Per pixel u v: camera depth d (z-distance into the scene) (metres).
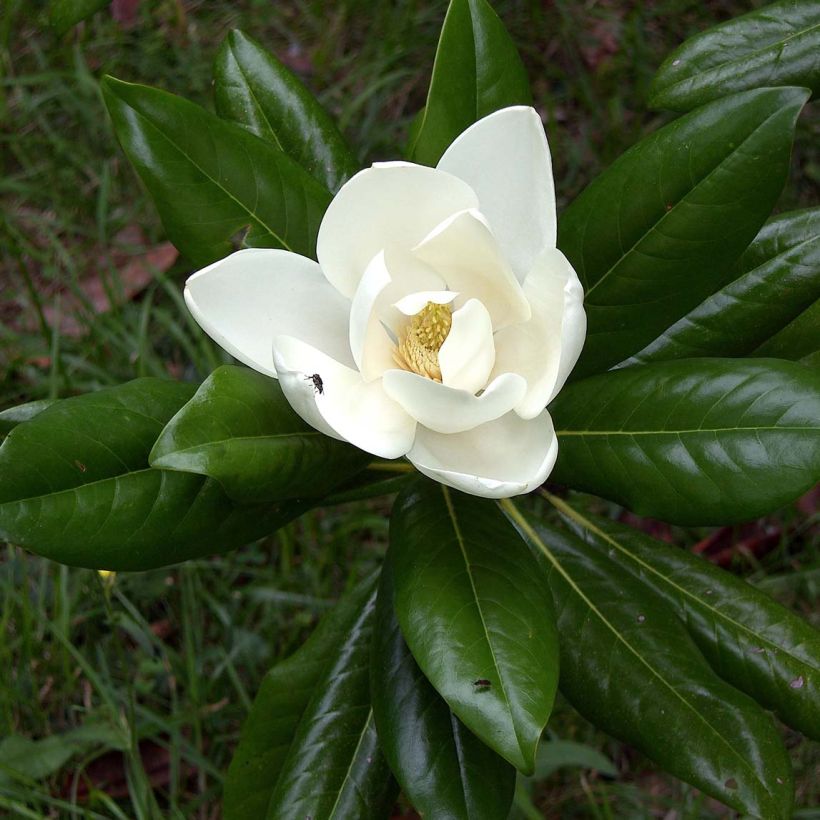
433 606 0.70
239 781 0.88
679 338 0.82
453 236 0.70
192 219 0.75
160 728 1.21
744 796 0.76
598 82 1.58
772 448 0.69
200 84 1.60
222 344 0.70
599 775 1.23
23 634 1.21
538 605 0.71
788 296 0.81
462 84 0.79
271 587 1.31
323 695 0.84
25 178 1.58
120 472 0.72
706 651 0.84
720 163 0.70
